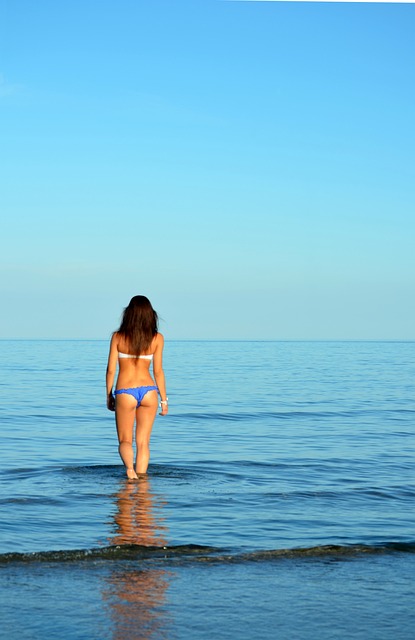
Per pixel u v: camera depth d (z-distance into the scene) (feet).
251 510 20.68
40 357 183.42
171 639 11.18
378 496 23.30
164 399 27.04
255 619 12.05
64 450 33.14
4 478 25.36
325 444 36.58
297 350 311.68
